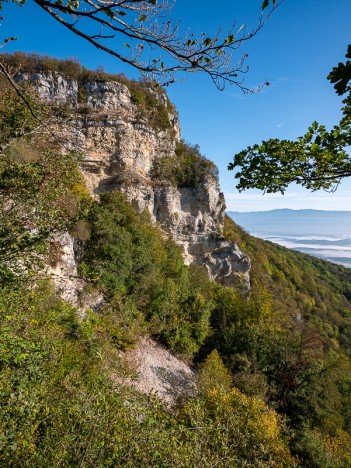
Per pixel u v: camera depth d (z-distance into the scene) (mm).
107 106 37312
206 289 32469
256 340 23922
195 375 20688
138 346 20359
